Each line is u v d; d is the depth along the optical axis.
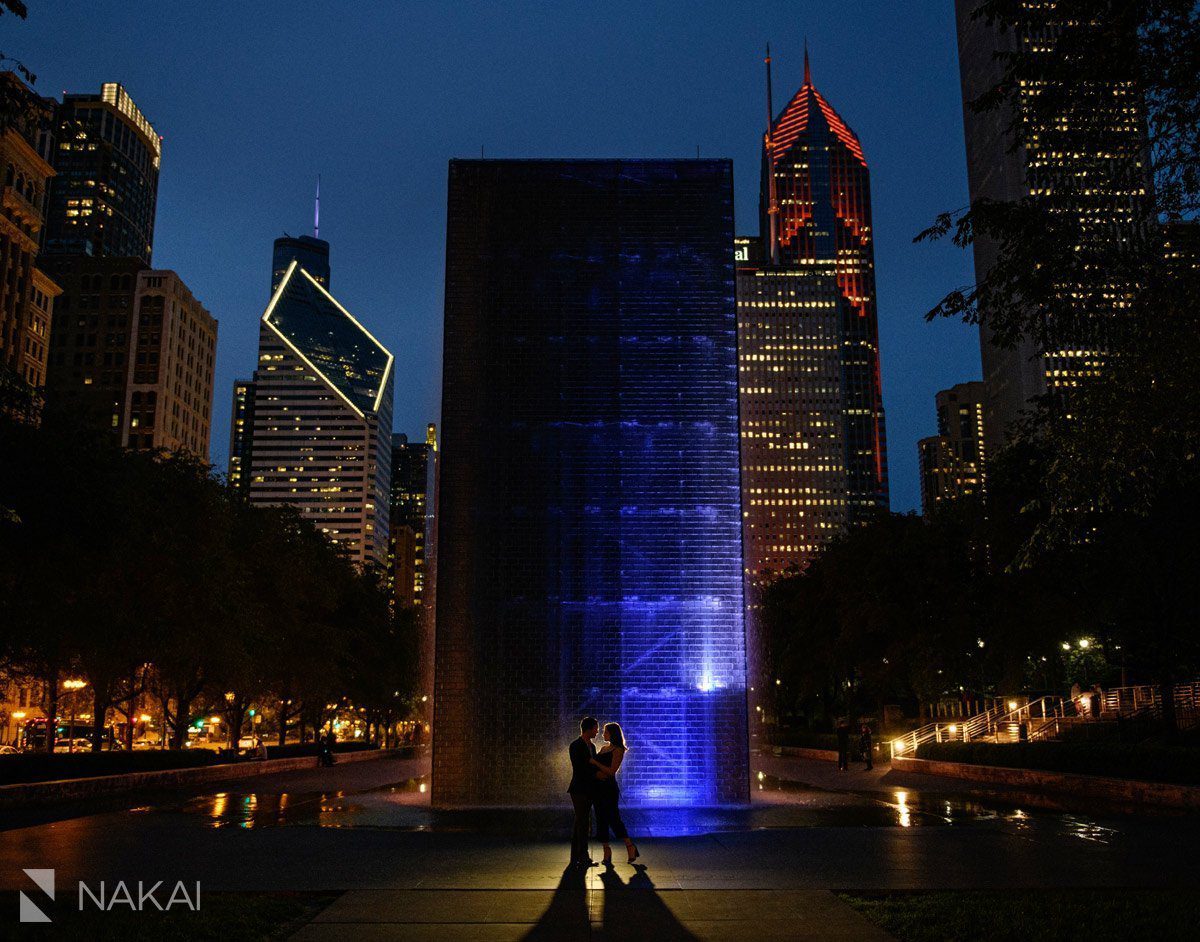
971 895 10.20
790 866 12.21
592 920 9.18
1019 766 29.20
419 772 40.34
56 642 28.55
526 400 21.38
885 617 44.62
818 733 58.12
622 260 21.91
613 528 20.92
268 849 13.79
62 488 23.20
